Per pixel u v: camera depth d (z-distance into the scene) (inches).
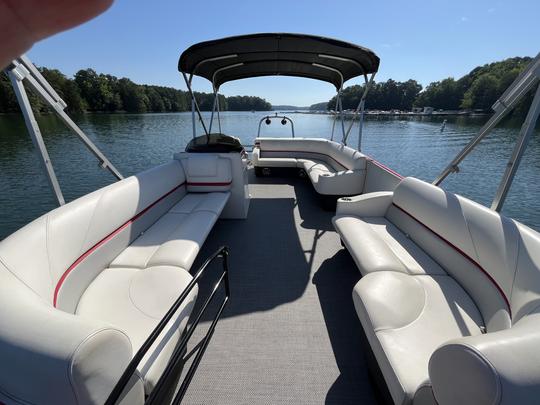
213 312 77.3
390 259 72.8
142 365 44.5
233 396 55.4
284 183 201.3
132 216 85.0
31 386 32.0
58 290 54.0
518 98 65.1
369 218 101.7
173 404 48.0
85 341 32.4
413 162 569.3
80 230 64.1
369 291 58.9
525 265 49.1
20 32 11.3
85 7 10.9
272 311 77.5
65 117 74.1
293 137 238.7
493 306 53.4
